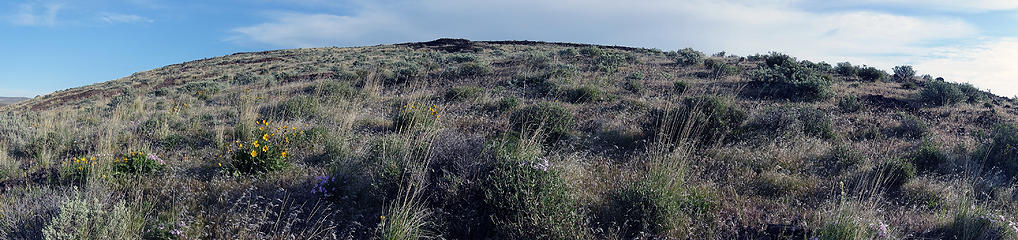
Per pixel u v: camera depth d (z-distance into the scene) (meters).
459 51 34.56
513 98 10.49
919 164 6.36
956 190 5.37
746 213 4.66
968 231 4.25
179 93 20.58
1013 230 4.19
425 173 4.66
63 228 3.63
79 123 11.64
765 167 6.16
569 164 5.70
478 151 5.07
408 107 8.62
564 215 4.05
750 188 5.40
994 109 10.87
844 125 8.78
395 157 5.40
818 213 4.45
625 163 6.32
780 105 10.35
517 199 4.05
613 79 15.01
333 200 4.76
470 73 17.88
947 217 4.62
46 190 4.78
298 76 22.62
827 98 11.80
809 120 8.27
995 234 4.18
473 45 39.84
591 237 4.00
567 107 10.50
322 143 7.11
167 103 15.27
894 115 9.86
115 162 5.80
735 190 5.23
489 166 4.68
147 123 9.44
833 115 9.45
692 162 6.02
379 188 4.70
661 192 4.38
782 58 18.98
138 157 5.89
